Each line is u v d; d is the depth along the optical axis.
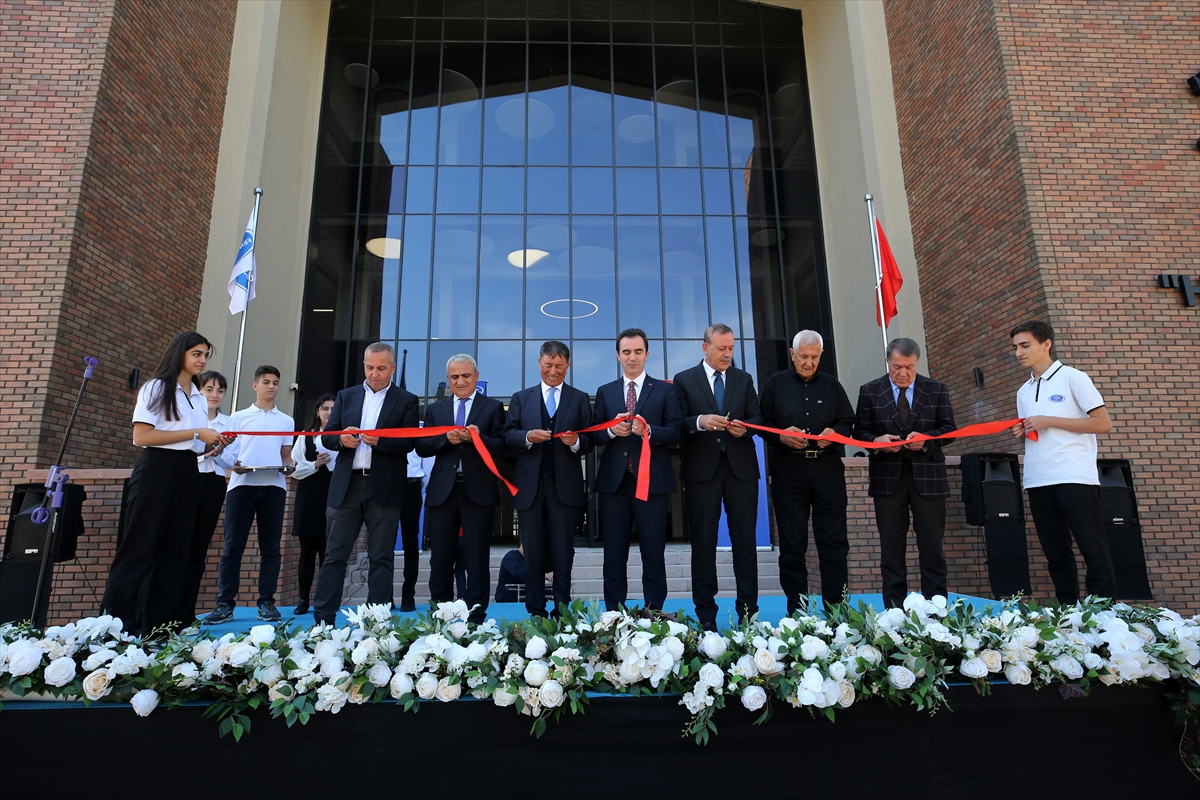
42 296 6.86
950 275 9.30
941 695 2.25
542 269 12.05
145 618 3.41
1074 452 3.99
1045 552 4.14
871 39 11.30
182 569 3.54
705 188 12.64
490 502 4.14
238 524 4.96
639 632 2.31
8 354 6.69
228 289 9.48
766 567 8.21
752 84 13.23
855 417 4.34
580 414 4.16
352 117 12.49
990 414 8.37
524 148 12.58
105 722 2.20
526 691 2.16
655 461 3.91
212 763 2.20
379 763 2.22
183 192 9.11
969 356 8.83
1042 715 2.37
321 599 3.91
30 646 2.23
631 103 12.92
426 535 8.74
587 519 10.88
